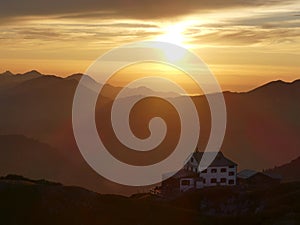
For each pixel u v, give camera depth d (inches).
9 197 2689.5
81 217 2613.2
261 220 2564.0
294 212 2605.8
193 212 2741.1
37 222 2546.8
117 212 2687.0
